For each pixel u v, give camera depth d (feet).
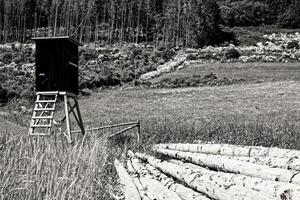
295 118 84.69
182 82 217.56
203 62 282.15
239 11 488.44
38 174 17.58
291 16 469.98
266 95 161.07
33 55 290.15
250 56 291.58
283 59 285.02
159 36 434.30
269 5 504.02
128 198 19.94
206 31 399.65
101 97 185.16
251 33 430.20
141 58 302.04
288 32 438.40
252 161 17.63
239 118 87.97
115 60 294.66
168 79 227.61
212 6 420.77
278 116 92.53
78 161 20.74
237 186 13.12
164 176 21.70
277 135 49.52
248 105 135.95
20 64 265.95
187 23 410.52
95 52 313.32
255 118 86.79
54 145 21.77
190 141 52.90
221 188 13.74
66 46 47.65
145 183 21.15
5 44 386.93
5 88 165.99
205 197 14.99
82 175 19.74
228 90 183.93
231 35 422.41
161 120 90.94
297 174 12.49
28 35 436.35
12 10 437.17
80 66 268.21
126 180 23.57
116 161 31.78
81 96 188.96
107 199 21.70
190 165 24.48
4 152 18.58
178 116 108.78
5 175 16.61
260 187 12.11
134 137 57.67
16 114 114.11
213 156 20.65
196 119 90.33
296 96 154.30
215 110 127.34
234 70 245.04
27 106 148.15
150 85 218.79
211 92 181.06
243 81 213.05
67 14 452.76
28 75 223.92
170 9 433.48
